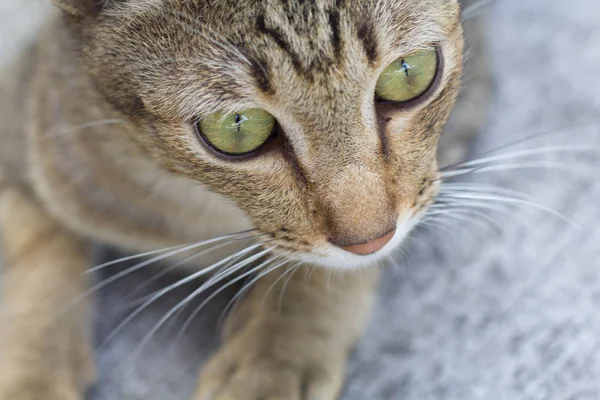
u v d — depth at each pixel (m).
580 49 0.43
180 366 0.36
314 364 0.34
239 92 0.29
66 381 0.35
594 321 0.36
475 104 0.40
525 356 0.35
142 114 0.32
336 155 0.30
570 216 0.39
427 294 0.37
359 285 0.36
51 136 0.35
